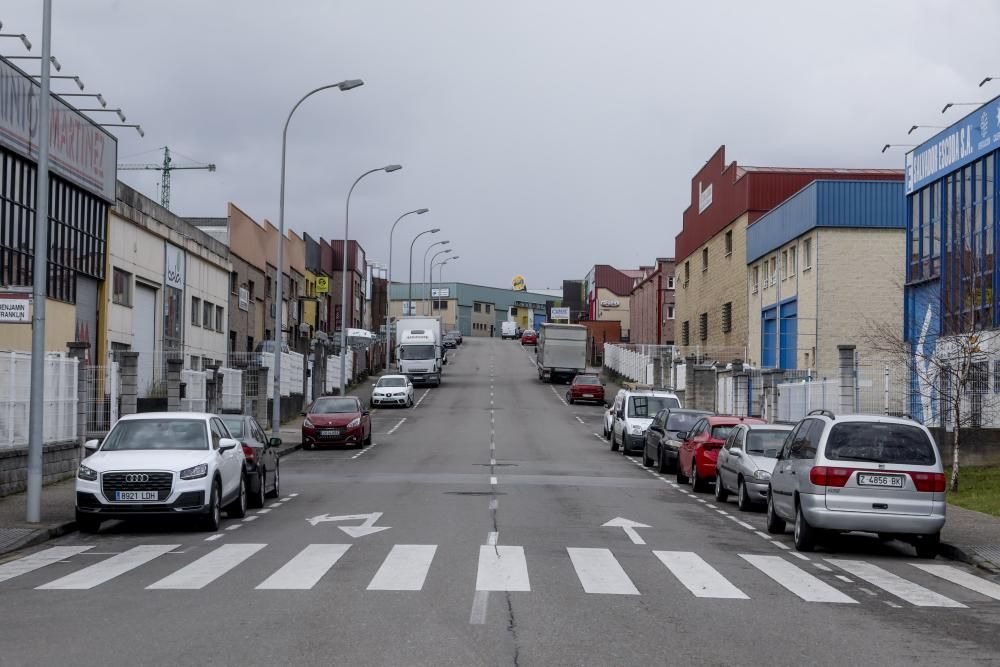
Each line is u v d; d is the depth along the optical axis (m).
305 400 52.12
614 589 10.66
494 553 13.08
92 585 10.89
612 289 135.12
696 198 74.38
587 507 19.48
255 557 12.84
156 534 15.44
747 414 41.59
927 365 28.44
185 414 17.00
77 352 24.42
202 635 8.33
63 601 9.95
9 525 15.46
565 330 74.00
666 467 28.38
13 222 31.06
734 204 62.78
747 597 10.45
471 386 73.31
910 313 36.28
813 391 32.50
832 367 47.09
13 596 10.26
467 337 155.00
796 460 15.12
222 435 17.33
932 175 34.44
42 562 12.72
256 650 7.78
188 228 48.56
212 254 52.69
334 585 10.70
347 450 36.34
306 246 81.38
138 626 8.72
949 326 28.88
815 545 15.03
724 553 13.88
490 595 10.12
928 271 34.88
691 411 29.75
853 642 8.44
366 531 15.41
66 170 34.41
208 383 33.94
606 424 41.53
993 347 26.73
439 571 11.60
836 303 47.25
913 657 7.95
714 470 23.31
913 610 10.04
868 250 47.38
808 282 48.56
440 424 48.22
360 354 81.19
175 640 8.16
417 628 8.54
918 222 35.97
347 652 7.69
